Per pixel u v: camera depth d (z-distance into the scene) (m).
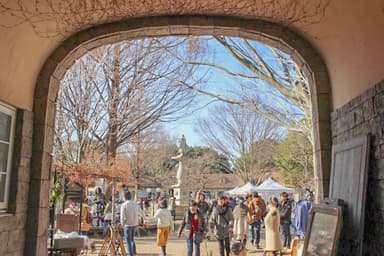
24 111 4.10
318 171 4.27
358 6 3.07
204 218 7.91
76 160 12.51
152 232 14.03
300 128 10.78
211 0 3.93
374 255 3.02
